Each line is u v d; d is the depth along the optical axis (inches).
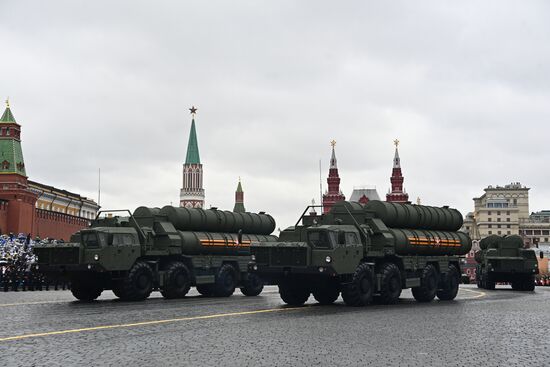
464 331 571.8
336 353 441.7
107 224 1081.4
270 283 896.3
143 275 1016.2
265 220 1363.2
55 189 3595.0
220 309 797.9
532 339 523.2
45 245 984.9
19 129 2837.1
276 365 396.5
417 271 1023.0
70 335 528.4
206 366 392.2
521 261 1545.3
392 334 545.0
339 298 1101.7
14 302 924.6
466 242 1167.6
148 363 401.4
